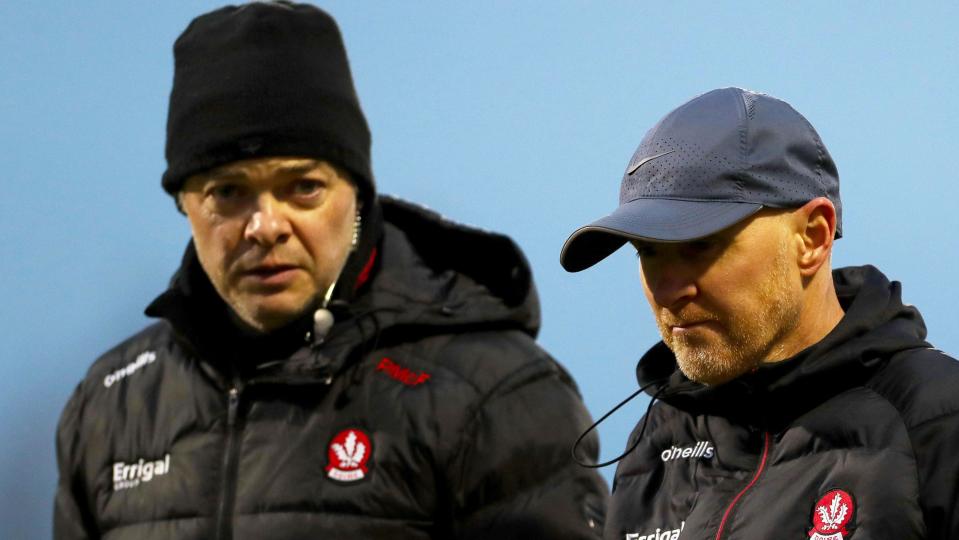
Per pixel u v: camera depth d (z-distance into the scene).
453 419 10.15
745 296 8.07
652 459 9.14
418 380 10.33
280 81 10.26
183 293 10.84
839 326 8.20
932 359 8.01
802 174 8.23
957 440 7.61
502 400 10.27
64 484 11.21
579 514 9.97
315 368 10.32
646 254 8.27
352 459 10.12
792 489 8.04
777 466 8.23
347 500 10.02
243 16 10.46
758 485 8.24
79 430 11.19
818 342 8.17
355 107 10.61
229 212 10.23
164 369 10.98
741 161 8.16
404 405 10.21
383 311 10.56
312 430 10.27
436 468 10.08
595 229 8.14
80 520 11.11
